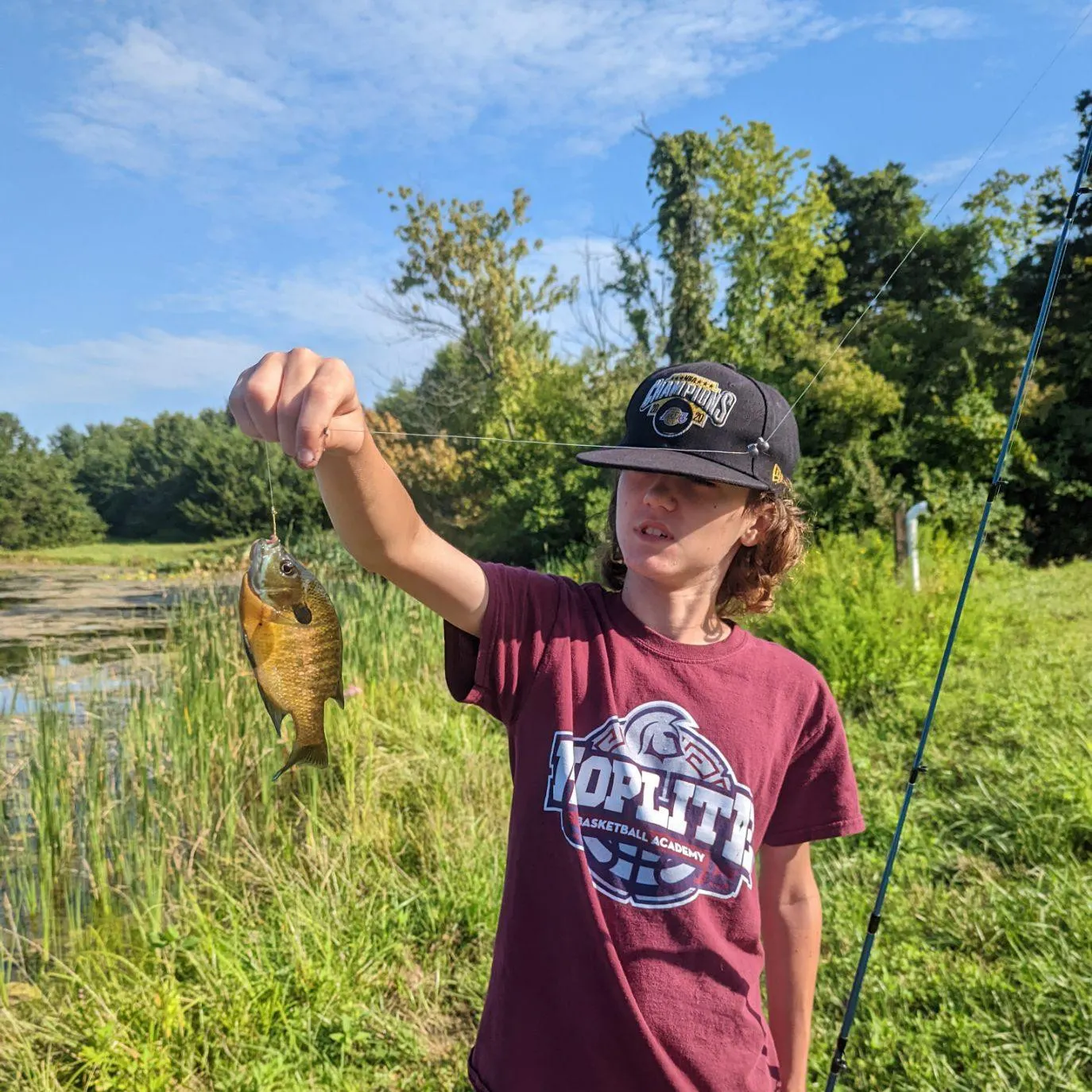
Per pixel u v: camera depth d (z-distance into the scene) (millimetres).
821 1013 2861
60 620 11961
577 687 1470
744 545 1677
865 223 24125
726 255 17438
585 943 1330
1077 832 3684
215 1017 2807
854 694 5961
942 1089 2461
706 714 1457
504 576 1521
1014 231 16234
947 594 7750
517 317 23422
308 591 1464
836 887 3531
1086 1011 2652
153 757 4215
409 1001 3076
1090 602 9422
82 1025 2789
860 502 12742
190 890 3551
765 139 16297
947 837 3914
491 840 4039
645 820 1380
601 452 1471
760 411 1543
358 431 1150
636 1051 1279
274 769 4293
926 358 15461
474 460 18922
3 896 3662
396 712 5648
